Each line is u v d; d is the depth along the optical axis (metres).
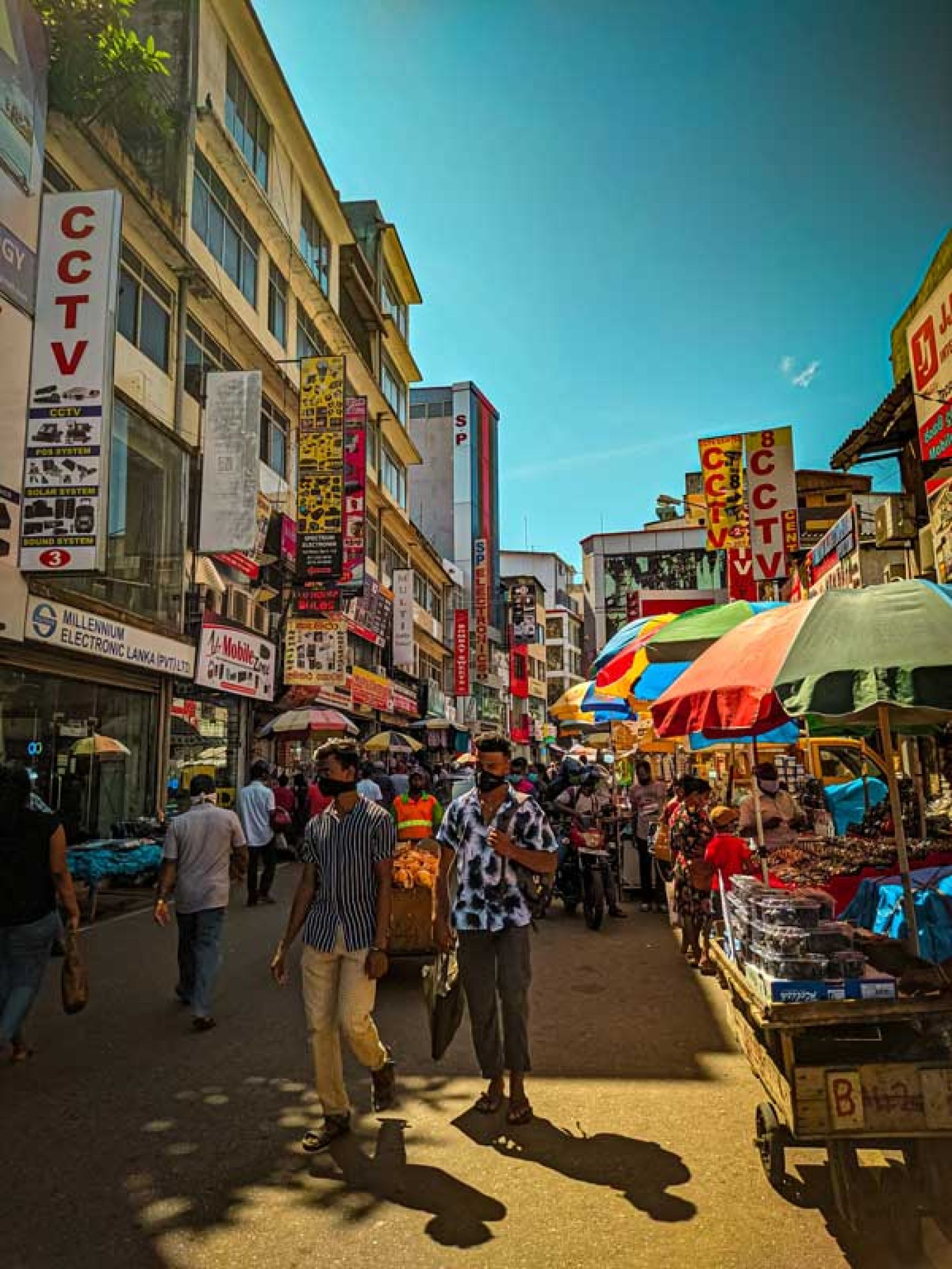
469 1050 5.43
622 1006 6.31
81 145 12.34
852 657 3.58
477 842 4.46
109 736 13.09
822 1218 3.30
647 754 16.12
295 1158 3.89
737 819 7.63
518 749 59.09
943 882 4.48
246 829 11.15
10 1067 5.15
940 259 9.66
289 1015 6.23
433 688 37.78
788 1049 3.25
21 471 10.31
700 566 60.62
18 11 10.01
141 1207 3.46
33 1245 3.19
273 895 12.12
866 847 6.46
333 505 19.09
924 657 3.46
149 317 14.75
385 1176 3.70
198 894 6.10
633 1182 3.61
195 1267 3.04
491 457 51.28
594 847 9.51
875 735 7.27
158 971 7.62
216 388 15.66
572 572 82.88
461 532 47.31
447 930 4.52
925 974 3.42
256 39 18.34
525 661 60.56
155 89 15.66
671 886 9.55
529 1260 3.04
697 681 4.60
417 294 35.09
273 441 20.14
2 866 5.05
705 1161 3.80
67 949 5.13
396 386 33.81
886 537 13.05
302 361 19.61
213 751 16.98
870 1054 3.45
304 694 20.20
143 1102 4.58
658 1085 4.73
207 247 16.81
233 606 17.83
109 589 12.89
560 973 7.41
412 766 23.50
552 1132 4.12
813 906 3.59
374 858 4.22
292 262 21.06
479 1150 3.94
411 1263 3.04
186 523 15.31
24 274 10.29
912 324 10.34
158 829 12.41
